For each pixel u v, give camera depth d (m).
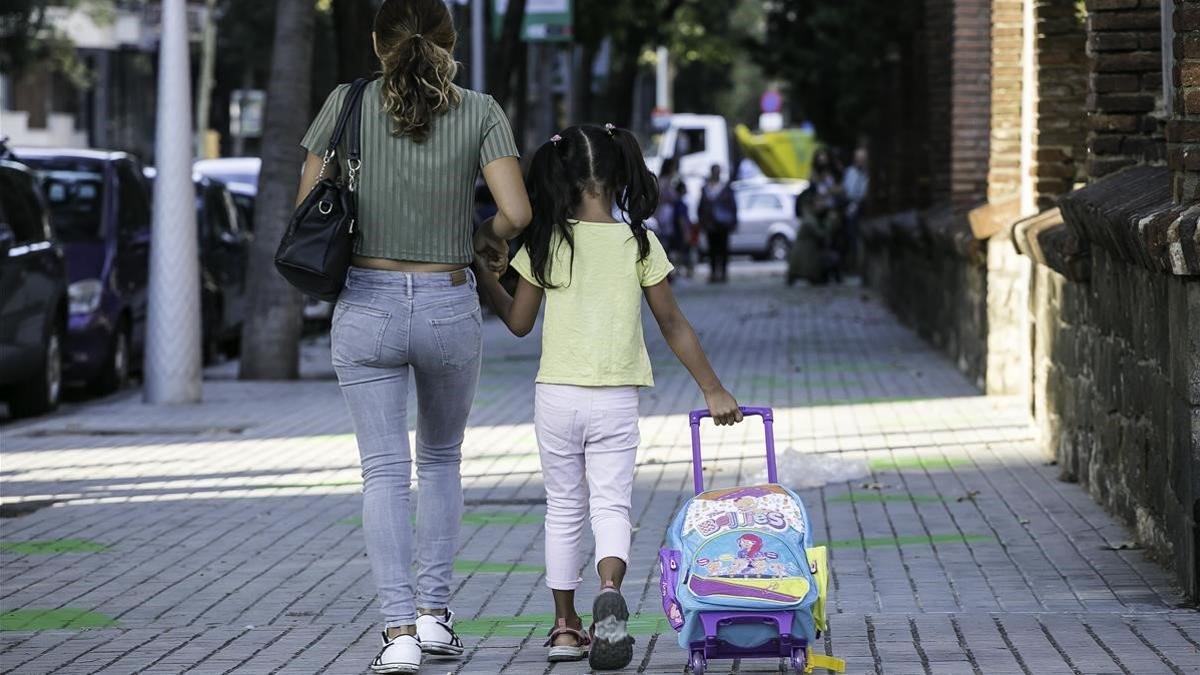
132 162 50.31
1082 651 16.83
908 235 59.69
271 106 47.38
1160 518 21.61
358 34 58.16
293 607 20.14
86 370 44.78
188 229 41.88
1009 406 39.38
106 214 46.91
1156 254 18.94
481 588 21.20
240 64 169.00
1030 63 37.12
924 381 45.53
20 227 40.28
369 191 16.16
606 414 16.34
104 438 36.41
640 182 16.50
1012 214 40.78
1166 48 27.66
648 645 17.61
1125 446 24.08
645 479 29.75
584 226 16.42
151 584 21.55
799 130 164.88
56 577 22.02
